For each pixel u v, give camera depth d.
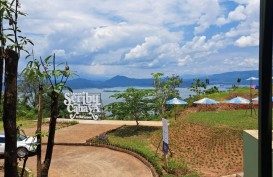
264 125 3.86
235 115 31.22
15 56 3.37
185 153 21.08
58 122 34.94
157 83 24.42
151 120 37.16
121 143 24.00
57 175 18.09
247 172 8.02
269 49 3.78
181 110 42.38
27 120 34.34
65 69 4.00
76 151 23.62
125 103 30.77
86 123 34.91
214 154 20.09
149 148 23.12
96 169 19.09
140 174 17.84
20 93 40.81
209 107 41.28
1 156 20.67
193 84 69.00
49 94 4.43
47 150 4.21
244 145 8.27
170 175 16.48
